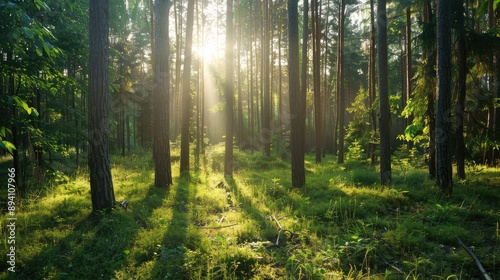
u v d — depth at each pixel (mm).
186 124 12125
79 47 9398
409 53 13734
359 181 9766
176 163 14648
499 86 12031
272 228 5836
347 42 35062
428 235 5320
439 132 7945
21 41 4809
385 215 6570
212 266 4176
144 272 4164
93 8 6289
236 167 13922
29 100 8695
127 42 27391
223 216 6781
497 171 11234
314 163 18141
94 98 6312
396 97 15070
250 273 4285
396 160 15766
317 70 18141
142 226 5977
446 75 7793
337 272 4180
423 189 8242
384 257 4656
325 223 6215
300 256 4684
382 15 9078
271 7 24156
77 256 4531
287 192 8586
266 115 21109
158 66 9352
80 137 10945
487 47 9148
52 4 7223
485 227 5742
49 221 6035
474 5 10148
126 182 9969
